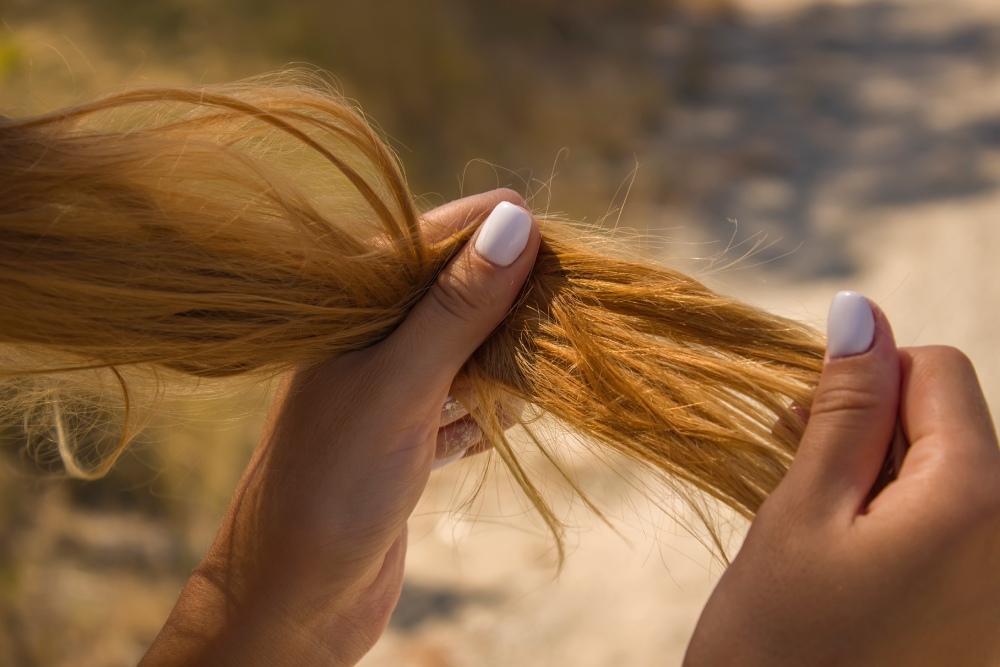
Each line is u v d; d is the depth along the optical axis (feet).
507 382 1.63
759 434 1.57
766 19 14.76
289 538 1.60
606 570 4.03
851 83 11.69
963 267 6.76
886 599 1.38
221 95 1.59
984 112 10.49
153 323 1.55
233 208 1.57
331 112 1.65
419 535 4.25
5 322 1.50
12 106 1.73
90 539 3.57
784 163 9.12
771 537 1.42
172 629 1.62
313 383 1.63
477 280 1.60
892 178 8.75
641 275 1.63
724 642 1.42
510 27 10.99
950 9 14.97
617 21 13.07
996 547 1.39
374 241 1.65
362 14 8.00
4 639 3.08
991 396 5.12
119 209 1.52
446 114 7.98
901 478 1.42
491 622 3.77
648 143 9.33
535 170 7.86
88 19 5.96
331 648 1.65
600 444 1.68
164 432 3.61
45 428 1.84
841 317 1.46
